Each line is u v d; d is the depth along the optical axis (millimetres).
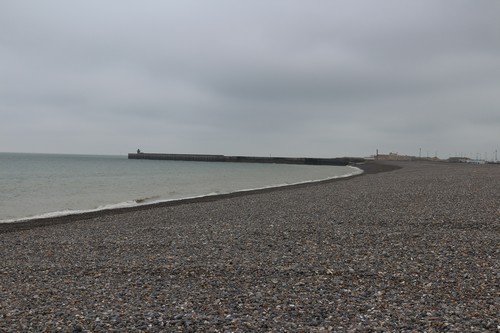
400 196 23812
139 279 9078
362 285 8258
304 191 30625
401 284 8234
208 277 9094
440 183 31734
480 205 18672
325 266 9695
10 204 27234
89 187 42531
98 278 9234
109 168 98938
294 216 17969
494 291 7609
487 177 37500
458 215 16062
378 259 10211
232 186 44812
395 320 6371
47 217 20766
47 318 6676
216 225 16141
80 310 7066
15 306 7328
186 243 12844
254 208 21453
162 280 8977
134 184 47719
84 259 11141
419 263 9703
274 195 28344
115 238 14125
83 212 22672
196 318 6625
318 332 6020
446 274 8766
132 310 7043
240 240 13062
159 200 29562
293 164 193875
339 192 28703
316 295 7719
